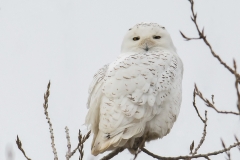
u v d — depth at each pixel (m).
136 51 12.09
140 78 10.23
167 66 10.72
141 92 10.16
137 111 10.10
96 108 10.53
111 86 10.27
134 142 10.75
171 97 10.55
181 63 11.63
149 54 10.87
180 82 10.98
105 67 11.10
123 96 10.16
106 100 10.26
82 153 8.88
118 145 10.36
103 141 10.12
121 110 10.09
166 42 12.11
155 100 10.28
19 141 9.30
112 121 10.11
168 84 10.48
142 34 12.13
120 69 10.38
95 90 10.67
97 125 10.63
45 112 9.64
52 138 9.36
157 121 10.53
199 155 9.91
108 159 10.94
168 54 11.11
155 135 10.91
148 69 10.36
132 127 10.17
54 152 9.21
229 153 9.55
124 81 10.21
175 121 10.94
